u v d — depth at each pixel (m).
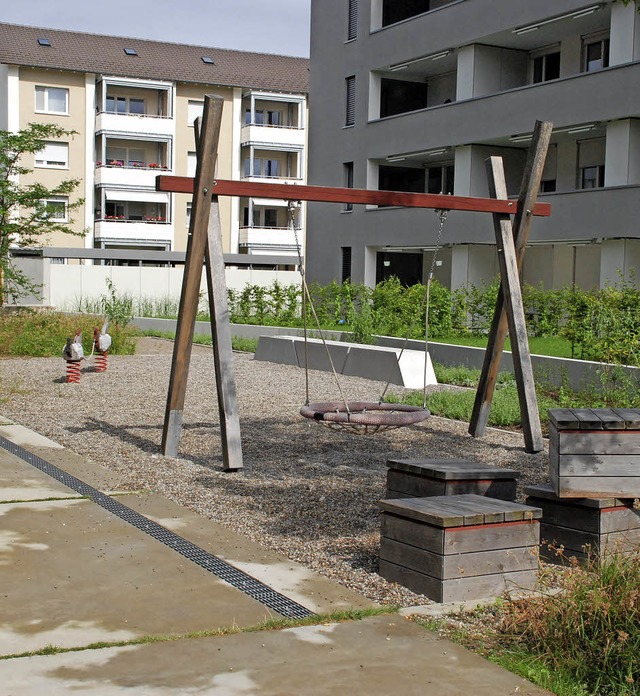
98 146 51.94
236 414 8.09
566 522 5.56
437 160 33.34
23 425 10.22
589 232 24.39
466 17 28.53
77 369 14.41
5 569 5.08
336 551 5.70
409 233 31.53
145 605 4.58
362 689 3.64
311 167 36.56
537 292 22.08
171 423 8.67
